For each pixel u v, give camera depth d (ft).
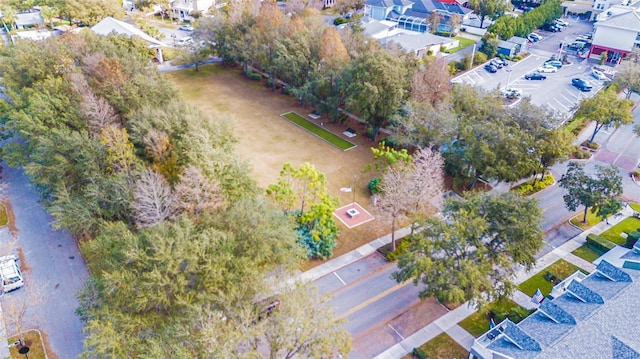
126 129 177.17
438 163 160.97
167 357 97.19
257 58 279.69
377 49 225.97
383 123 225.76
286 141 223.92
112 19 312.71
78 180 157.89
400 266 126.52
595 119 209.26
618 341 101.09
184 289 110.73
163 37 350.23
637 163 209.36
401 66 214.69
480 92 210.38
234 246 117.70
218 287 110.73
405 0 391.45
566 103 263.08
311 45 255.91
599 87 284.00
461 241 122.52
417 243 128.67
